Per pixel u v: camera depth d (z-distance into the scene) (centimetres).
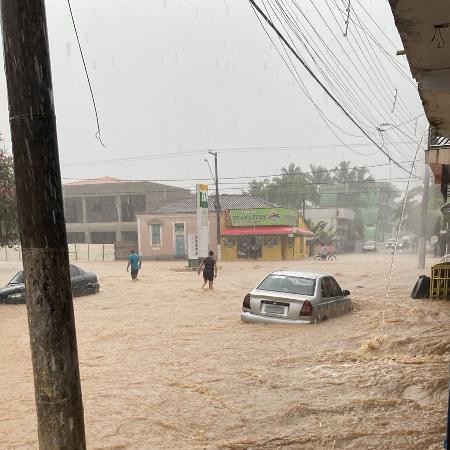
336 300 989
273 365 669
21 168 238
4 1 235
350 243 6762
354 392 554
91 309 1283
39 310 240
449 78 436
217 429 457
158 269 3069
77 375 251
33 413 508
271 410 502
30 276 240
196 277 2375
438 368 639
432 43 374
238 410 503
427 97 469
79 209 5231
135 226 5053
